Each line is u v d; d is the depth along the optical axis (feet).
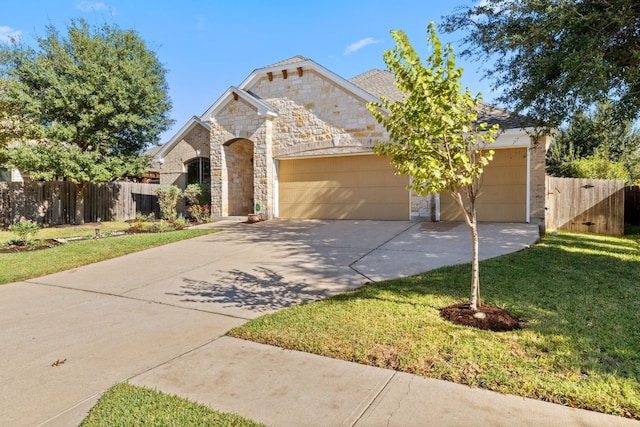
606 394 9.77
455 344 12.81
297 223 45.78
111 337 14.92
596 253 27.68
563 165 65.98
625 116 24.49
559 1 22.47
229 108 52.39
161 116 59.26
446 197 41.47
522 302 16.84
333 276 22.98
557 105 24.47
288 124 49.42
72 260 29.14
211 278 23.79
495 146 38.09
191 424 9.01
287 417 9.27
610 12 20.54
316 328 14.64
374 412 9.39
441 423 8.89
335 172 47.50
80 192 55.11
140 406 9.80
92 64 48.47
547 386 10.14
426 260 25.59
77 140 49.85
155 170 80.43
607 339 12.96
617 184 41.86
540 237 35.01
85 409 9.93
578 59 20.62
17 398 10.53
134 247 33.42
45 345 14.21
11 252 32.76
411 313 15.80
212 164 53.72
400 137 15.58
